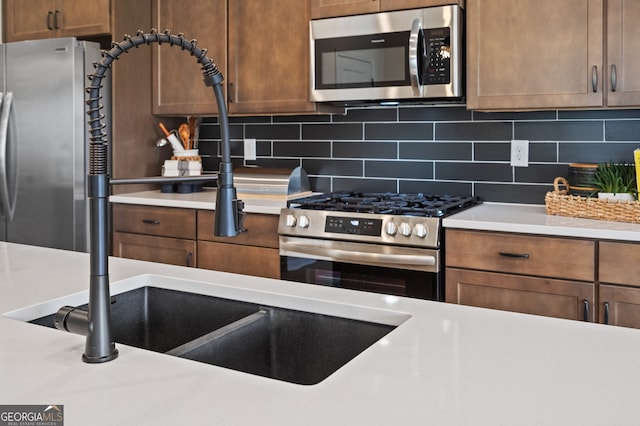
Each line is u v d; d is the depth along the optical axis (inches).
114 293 61.1
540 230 89.9
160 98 139.2
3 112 134.2
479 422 30.5
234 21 127.5
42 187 131.9
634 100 93.7
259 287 58.9
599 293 86.8
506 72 102.5
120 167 134.3
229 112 130.1
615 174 97.0
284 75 123.1
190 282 61.8
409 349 41.1
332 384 35.3
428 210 99.8
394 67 110.3
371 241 101.1
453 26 104.9
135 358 39.8
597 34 95.3
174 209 124.2
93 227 39.2
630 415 31.2
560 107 99.7
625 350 40.8
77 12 135.6
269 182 126.1
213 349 49.2
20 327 46.3
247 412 31.7
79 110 127.2
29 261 71.0
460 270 96.6
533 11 99.8
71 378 36.4
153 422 30.6
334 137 133.4
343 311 52.7
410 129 125.3
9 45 134.1
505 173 117.3
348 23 113.7
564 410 31.8
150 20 138.8
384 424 30.3
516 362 38.7
